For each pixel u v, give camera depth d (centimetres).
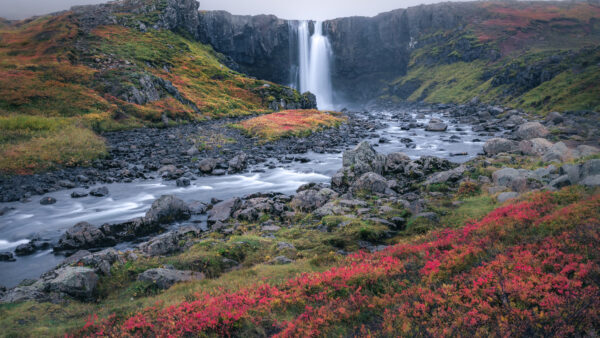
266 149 4678
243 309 733
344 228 1580
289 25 17662
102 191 2727
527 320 500
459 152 4228
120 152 4094
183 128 5878
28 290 1016
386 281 807
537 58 10944
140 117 5847
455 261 810
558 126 5331
